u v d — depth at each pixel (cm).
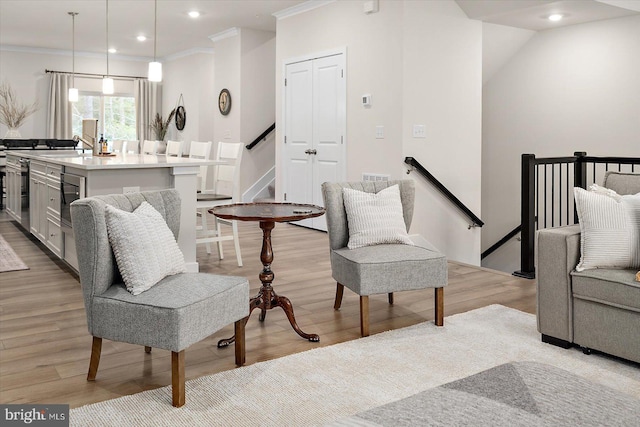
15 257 495
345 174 597
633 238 274
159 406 220
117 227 237
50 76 1027
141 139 1113
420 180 535
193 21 762
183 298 226
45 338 296
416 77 523
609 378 249
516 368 153
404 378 247
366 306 302
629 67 567
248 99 816
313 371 255
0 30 843
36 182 530
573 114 620
